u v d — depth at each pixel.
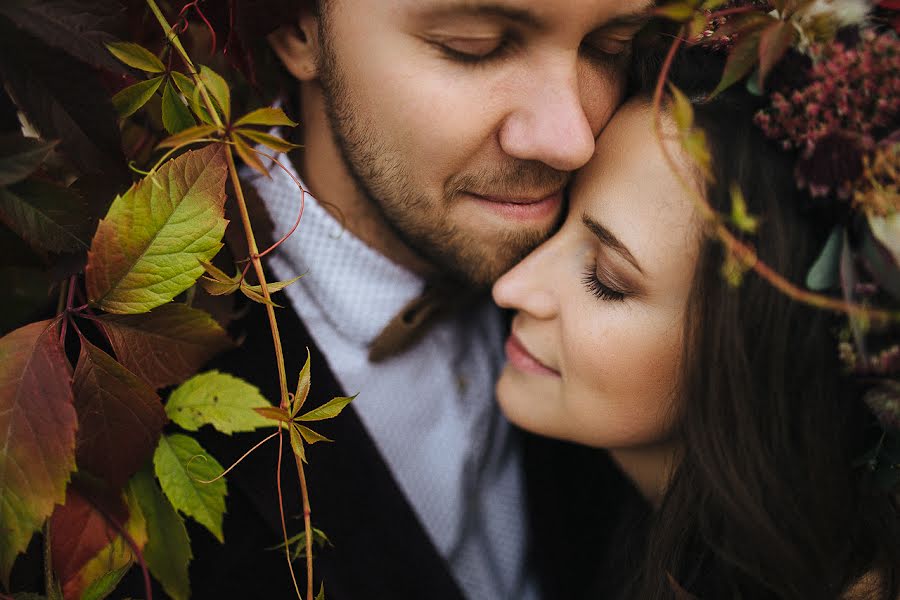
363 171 1.13
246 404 0.80
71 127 0.68
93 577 0.77
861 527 1.07
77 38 0.66
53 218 0.69
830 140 0.85
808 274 0.94
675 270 1.00
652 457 1.20
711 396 1.02
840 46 0.82
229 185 0.95
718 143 0.96
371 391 1.39
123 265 0.68
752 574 1.07
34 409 0.66
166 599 1.00
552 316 1.12
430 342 1.44
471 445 1.46
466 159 1.05
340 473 1.17
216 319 0.93
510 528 1.46
